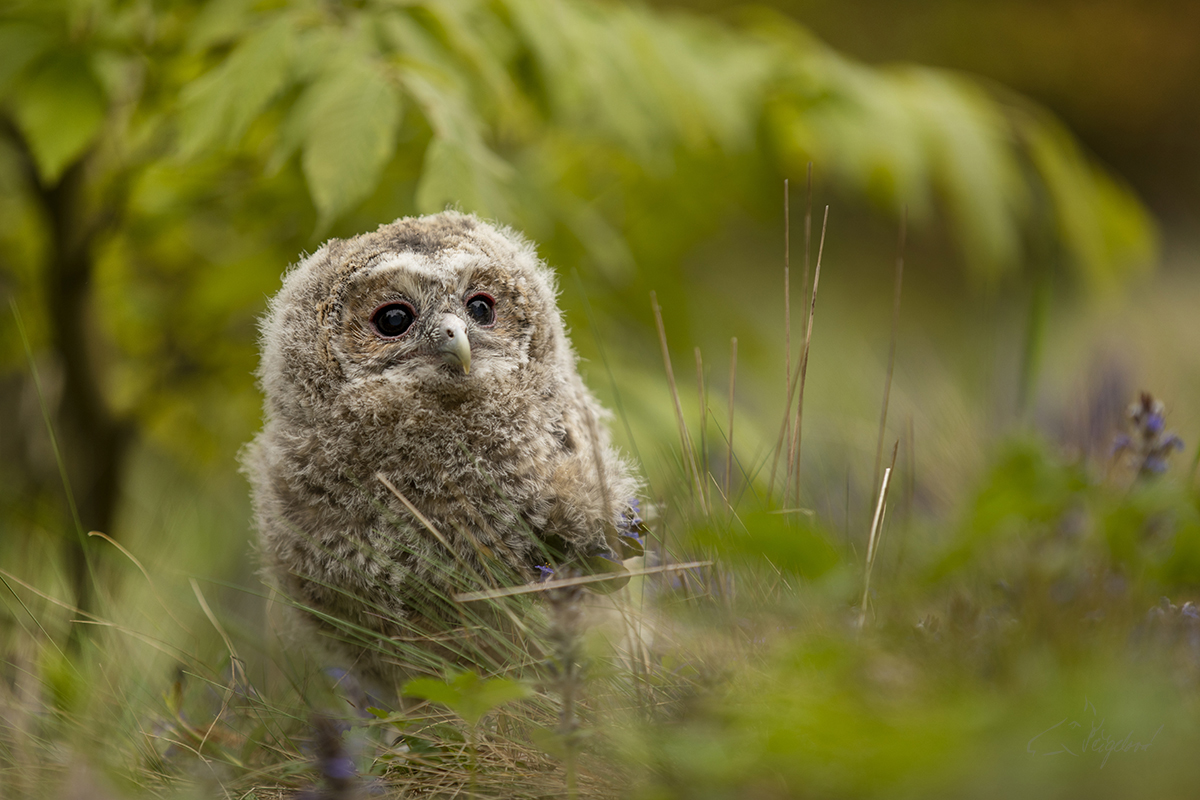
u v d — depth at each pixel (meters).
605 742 5.16
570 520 5.22
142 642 5.29
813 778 5.12
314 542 5.23
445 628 5.22
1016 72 12.52
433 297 5.23
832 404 5.53
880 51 12.20
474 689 5.14
